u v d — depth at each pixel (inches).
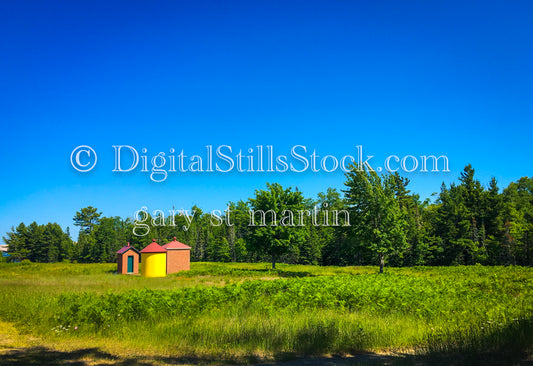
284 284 732.7
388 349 371.2
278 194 2052.2
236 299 587.5
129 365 299.9
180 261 1859.0
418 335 403.9
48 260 4904.0
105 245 4047.7
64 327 442.0
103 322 453.4
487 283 875.4
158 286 979.9
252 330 409.1
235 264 2503.7
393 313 528.7
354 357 340.5
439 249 2421.3
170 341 384.5
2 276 1390.3
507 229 2372.0
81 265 2640.3
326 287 677.9
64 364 301.3
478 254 2356.1
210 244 3496.6
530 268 1572.3
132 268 1860.2
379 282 858.8
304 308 550.6
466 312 501.0
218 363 312.5
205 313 507.2
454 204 2591.0
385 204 1584.6
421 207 3486.7
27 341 395.2
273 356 340.5
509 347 326.0
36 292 744.3
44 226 5216.5
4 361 307.0
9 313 517.3
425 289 692.7
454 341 349.4
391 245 1546.5
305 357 339.6
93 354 336.2
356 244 1664.6
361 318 482.9
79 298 611.8
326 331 403.5
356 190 1637.6
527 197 2970.0
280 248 1974.7
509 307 526.3
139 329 432.1
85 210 5349.4
